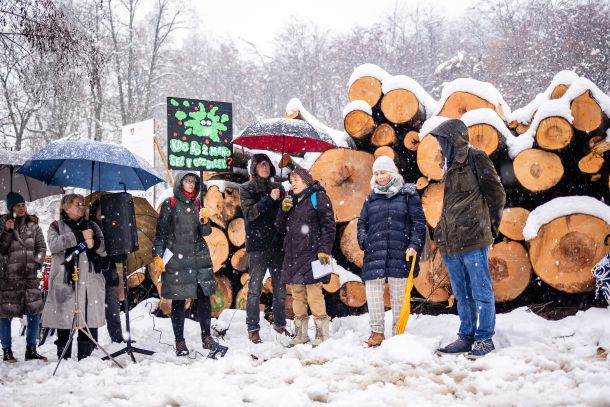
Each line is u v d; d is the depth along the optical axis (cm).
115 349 456
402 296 427
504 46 2767
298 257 445
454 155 388
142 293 623
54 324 402
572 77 510
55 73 716
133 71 2703
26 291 443
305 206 455
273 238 491
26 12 661
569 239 453
